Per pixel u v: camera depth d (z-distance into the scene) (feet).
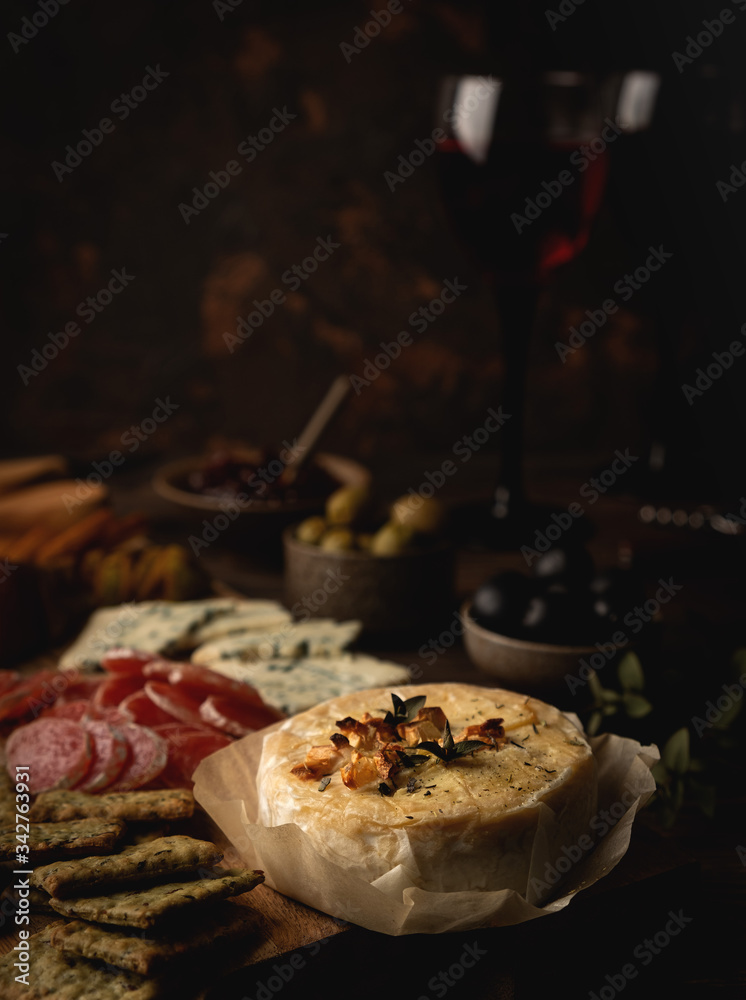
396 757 1.55
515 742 1.62
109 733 1.79
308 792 1.53
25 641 2.27
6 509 2.64
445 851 1.47
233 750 1.70
